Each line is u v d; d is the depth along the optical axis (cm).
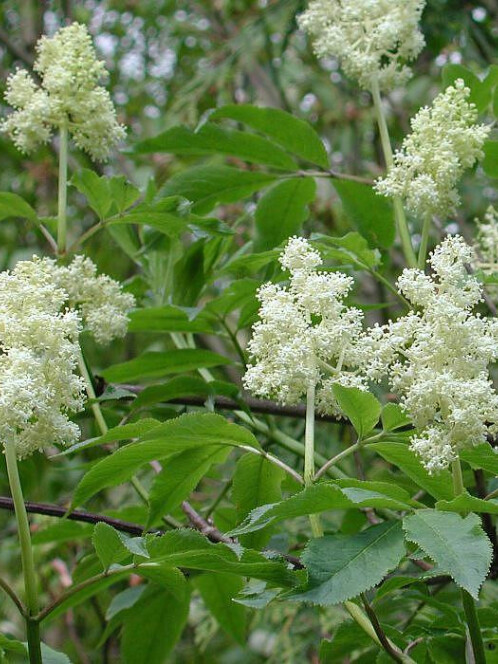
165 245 107
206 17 209
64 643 172
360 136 192
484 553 70
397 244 160
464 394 74
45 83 99
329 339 78
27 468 100
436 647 86
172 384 97
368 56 102
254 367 79
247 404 104
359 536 74
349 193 106
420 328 77
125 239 113
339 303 79
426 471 79
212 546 75
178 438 79
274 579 74
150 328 105
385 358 77
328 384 79
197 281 107
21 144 100
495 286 105
